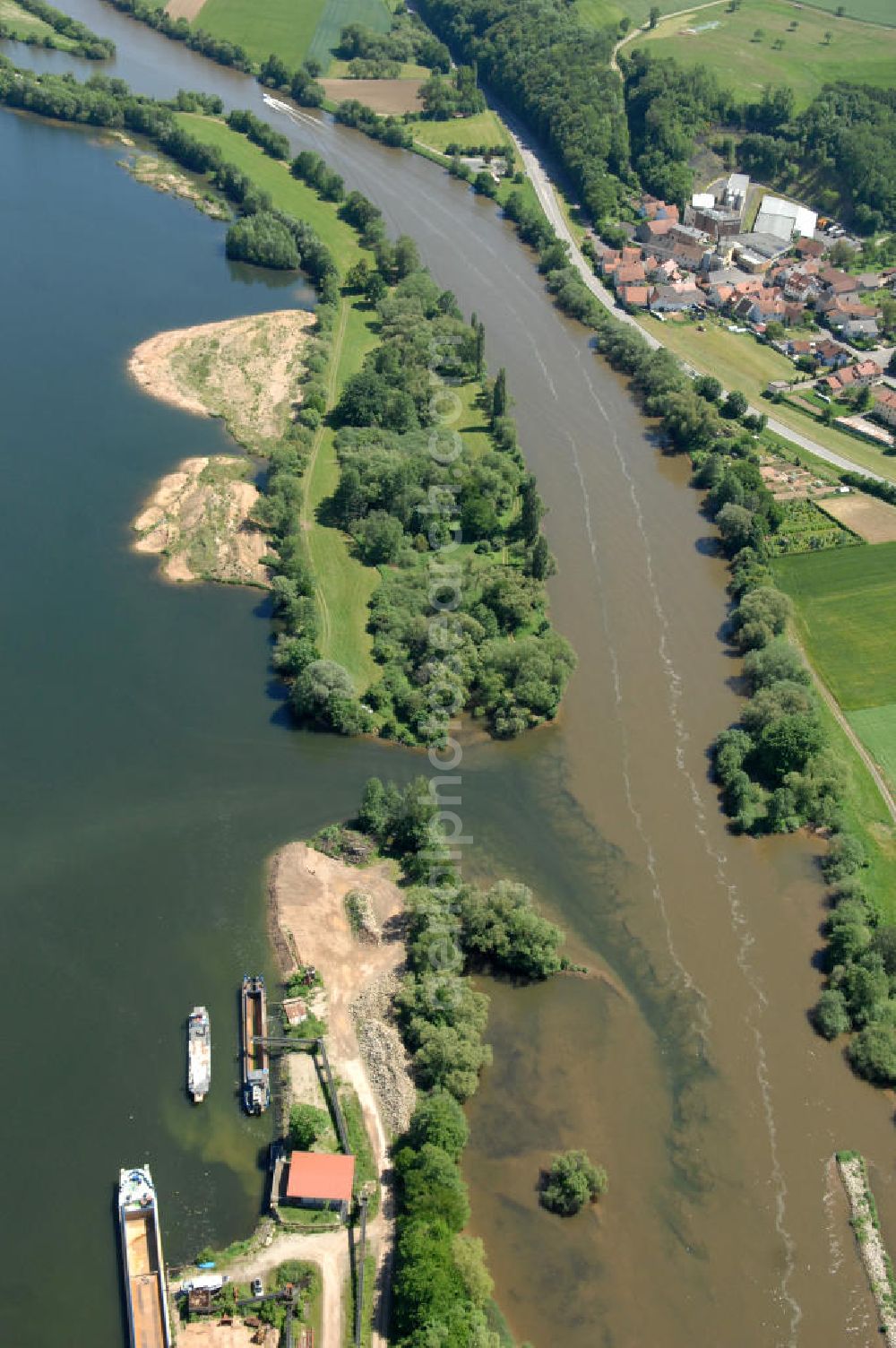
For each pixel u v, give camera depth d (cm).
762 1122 14638
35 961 15850
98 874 17075
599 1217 13550
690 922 17125
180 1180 13538
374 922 16525
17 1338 12194
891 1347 12544
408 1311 11988
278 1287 12469
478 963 16338
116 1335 12275
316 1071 14638
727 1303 12862
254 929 16438
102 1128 14025
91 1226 13138
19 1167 13612
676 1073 15150
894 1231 13588
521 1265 13025
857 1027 15712
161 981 15700
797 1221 13650
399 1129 14038
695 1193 13862
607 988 16150
